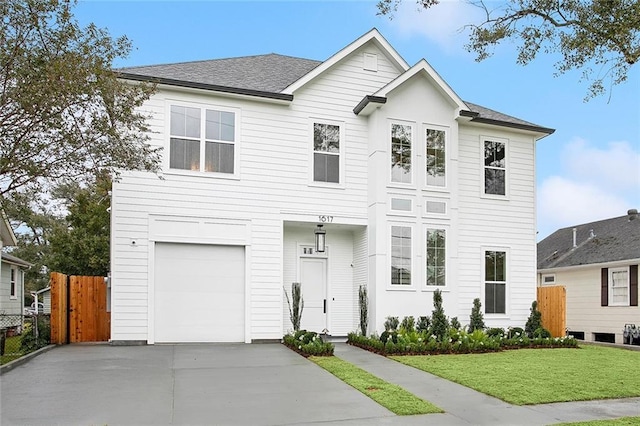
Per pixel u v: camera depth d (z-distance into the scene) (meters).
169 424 5.79
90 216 24.05
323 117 13.91
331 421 6.05
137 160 10.34
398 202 13.77
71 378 8.12
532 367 9.76
